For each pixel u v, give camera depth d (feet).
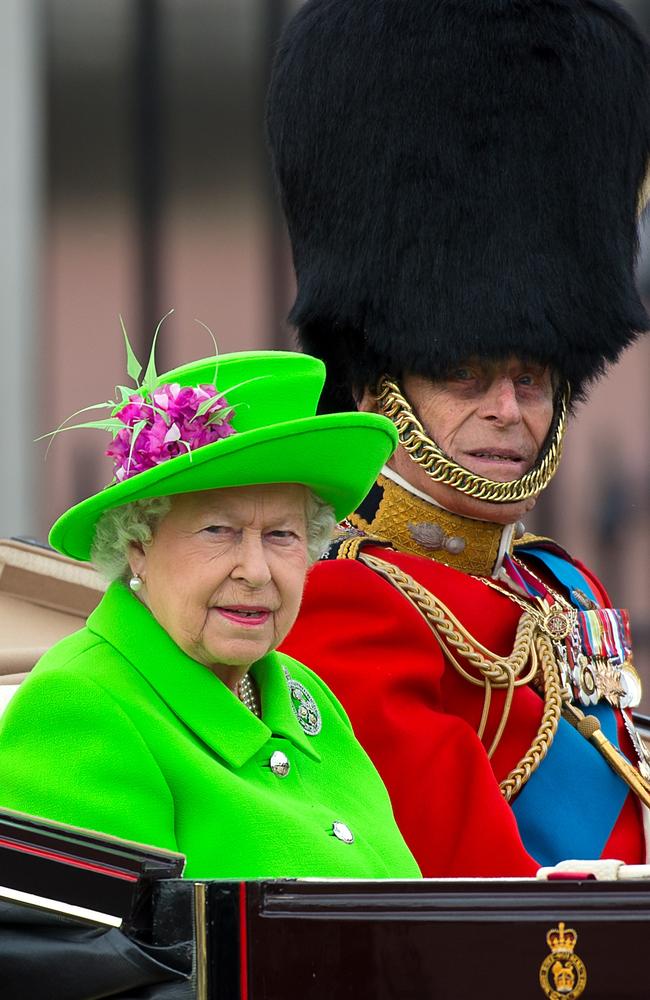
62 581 50.03
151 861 31.14
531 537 51.78
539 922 30.25
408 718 44.16
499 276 47.93
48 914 31.19
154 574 35.55
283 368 36.35
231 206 102.94
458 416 47.65
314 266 49.75
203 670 35.58
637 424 101.35
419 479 48.26
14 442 101.91
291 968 30.81
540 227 48.57
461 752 43.88
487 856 42.68
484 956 30.32
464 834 43.01
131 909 30.86
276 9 102.27
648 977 29.91
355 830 37.24
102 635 35.58
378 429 36.19
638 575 101.91
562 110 48.91
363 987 30.58
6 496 101.65
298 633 45.44
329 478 36.04
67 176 103.86
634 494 101.96
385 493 48.80
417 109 48.37
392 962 30.55
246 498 35.35
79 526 35.81
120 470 35.37
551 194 48.75
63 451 103.24
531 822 45.96
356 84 48.75
